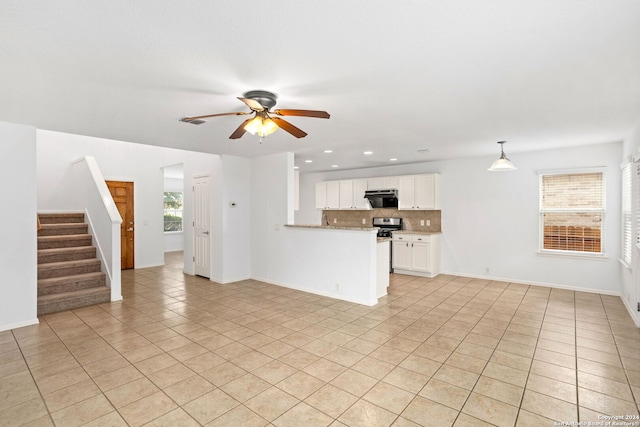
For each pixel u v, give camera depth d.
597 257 4.96
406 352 3.04
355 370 2.71
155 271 6.96
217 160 5.90
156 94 2.68
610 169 4.81
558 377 2.58
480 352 3.03
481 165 6.00
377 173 7.39
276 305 4.50
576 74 2.35
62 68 2.19
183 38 1.83
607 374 2.62
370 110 3.18
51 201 6.23
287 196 5.49
